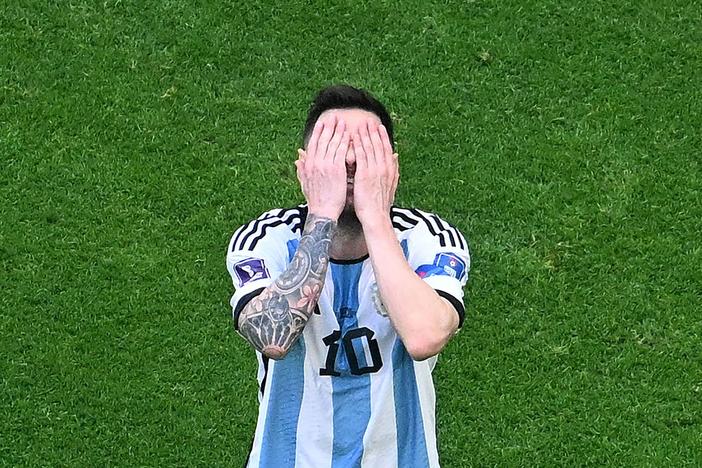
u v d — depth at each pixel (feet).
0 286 62.03
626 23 77.25
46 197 66.39
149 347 60.08
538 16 77.41
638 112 72.33
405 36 76.07
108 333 60.44
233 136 70.23
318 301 36.29
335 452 37.70
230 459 56.08
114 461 55.62
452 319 34.60
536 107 72.49
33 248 63.77
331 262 36.65
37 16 75.82
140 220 65.72
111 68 73.46
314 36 75.87
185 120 70.85
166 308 61.67
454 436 57.36
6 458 55.31
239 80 73.41
